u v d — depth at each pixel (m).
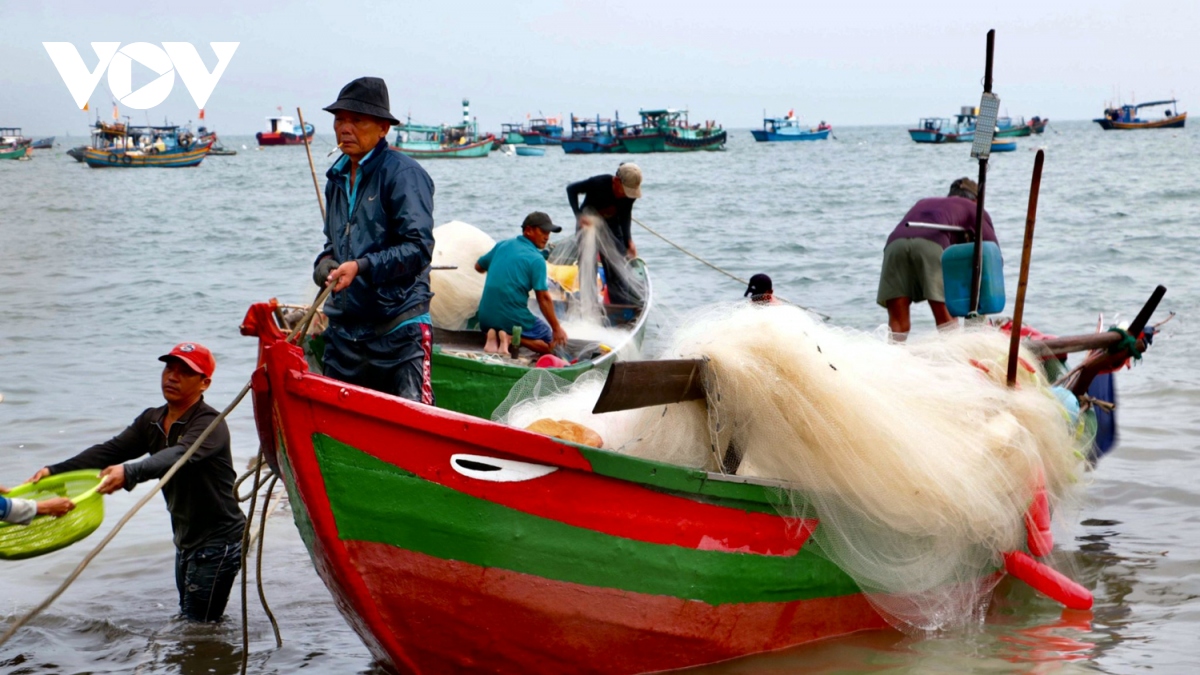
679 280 18.36
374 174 5.70
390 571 4.59
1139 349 7.21
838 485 5.09
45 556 6.79
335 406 4.31
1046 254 20.33
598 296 11.33
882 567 5.38
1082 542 6.79
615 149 110.38
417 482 4.47
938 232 8.93
